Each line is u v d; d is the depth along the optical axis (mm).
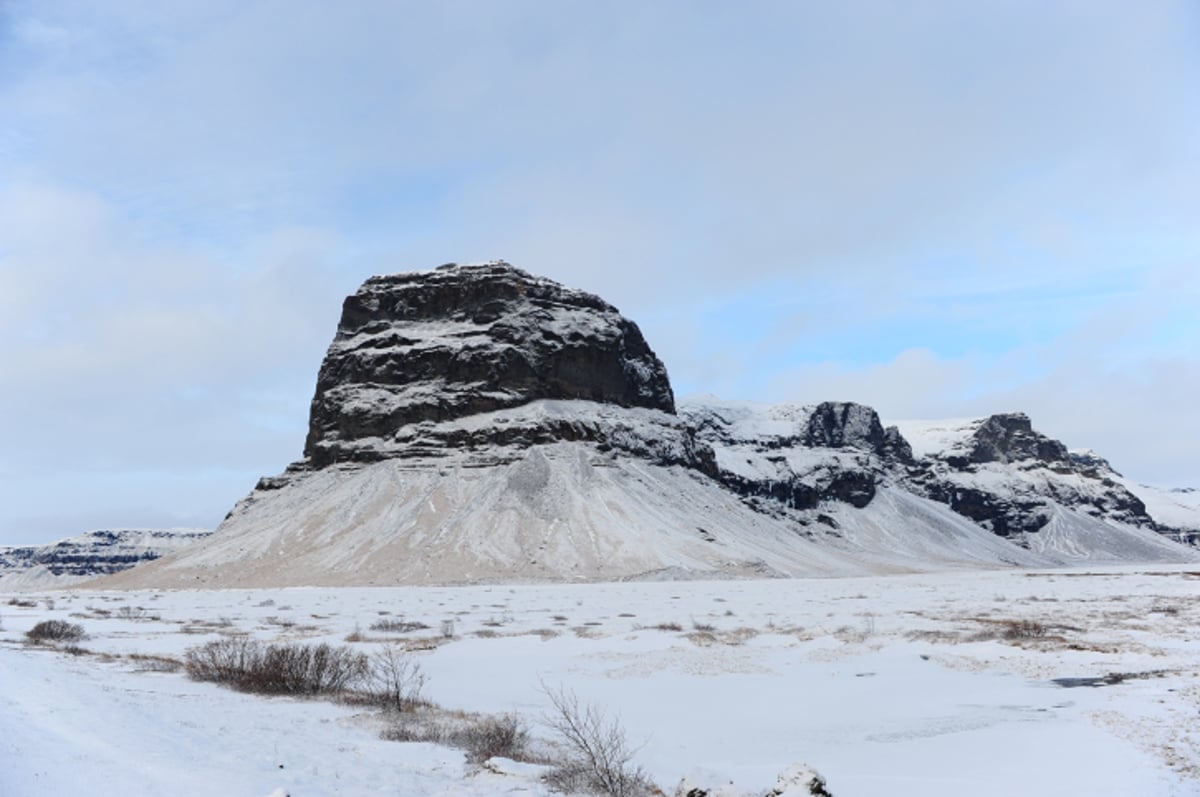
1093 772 16406
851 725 22078
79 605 74188
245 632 46750
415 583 122688
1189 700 22844
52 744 13922
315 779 14312
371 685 28375
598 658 35156
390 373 182375
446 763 16922
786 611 58625
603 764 16203
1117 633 39031
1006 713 22688
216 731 17469
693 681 29453
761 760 18453
